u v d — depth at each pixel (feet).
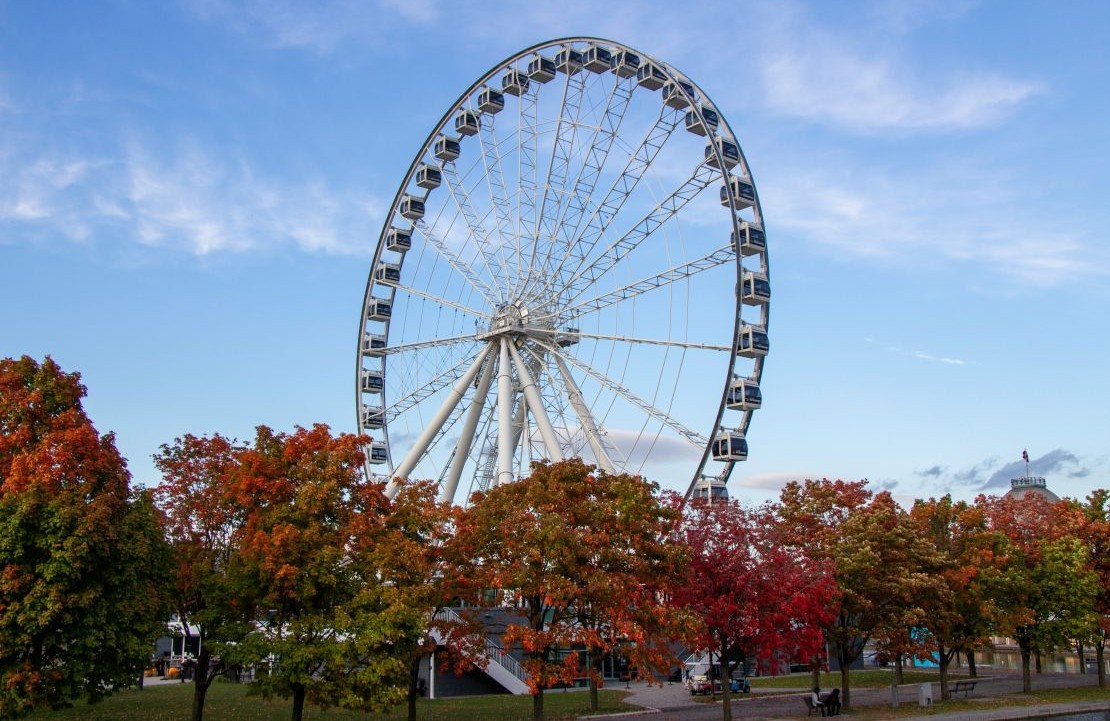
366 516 145.89
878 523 191.11
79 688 123.85
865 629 183.11
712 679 218.18
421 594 138.10
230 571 138.82
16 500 119.65
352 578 141.49
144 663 131.95
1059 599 216.54
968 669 337.31
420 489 161.17
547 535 141.38
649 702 208.54
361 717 169.58
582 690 239.09
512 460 234.99
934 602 188.24
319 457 143.33
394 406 279.49
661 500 167.12
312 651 130.62
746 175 235.20
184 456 152.56
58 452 122.83
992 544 217.97
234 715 167.32
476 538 150.82
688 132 237.66
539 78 264.11
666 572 156.97
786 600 155.02
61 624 121.08
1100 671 235.61
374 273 293.23
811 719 168.14
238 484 138.00
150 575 134.62
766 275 234.38
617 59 245.65
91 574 124.06
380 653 133.18
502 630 228.63
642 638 139.44
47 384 134.10
